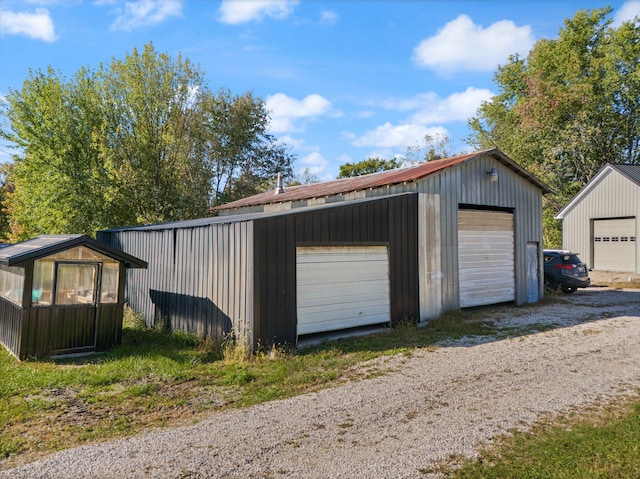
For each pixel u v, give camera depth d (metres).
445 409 4.97
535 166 30.73
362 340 8.62
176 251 10.18
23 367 6.74
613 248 22.14
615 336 8.70
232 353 7.44
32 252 7.29
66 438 4.26
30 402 5.23
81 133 22.12
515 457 3.81
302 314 8.36
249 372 6.47
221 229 8.52
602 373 6.31
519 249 13.64
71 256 7.73
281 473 3.54
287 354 7.52
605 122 29.48
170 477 3.48
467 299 12.06
